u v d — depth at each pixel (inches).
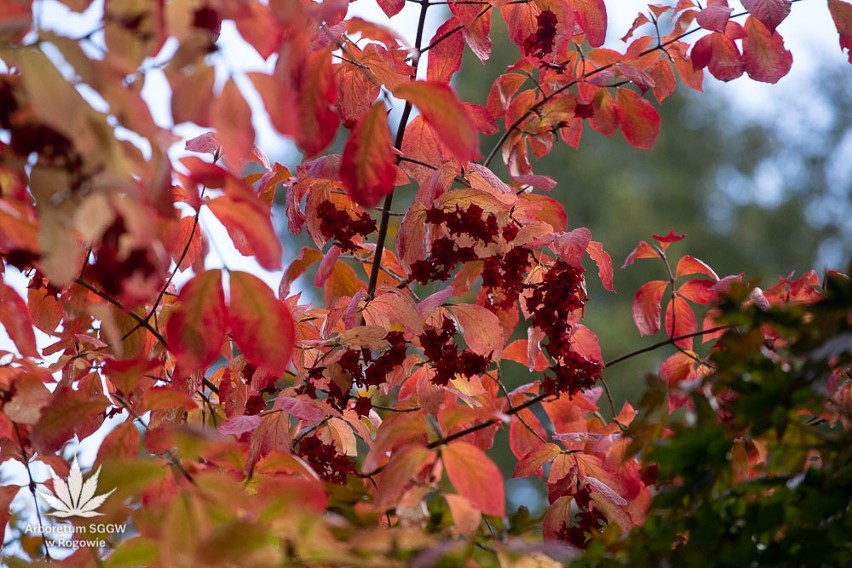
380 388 110.7
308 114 96.9
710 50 113.7
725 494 95.7
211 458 95.4
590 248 112.7
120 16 93.3
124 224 92.7
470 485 95.0
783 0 109.0
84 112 91.3
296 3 95.3
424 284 108.6
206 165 95.3
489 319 109.7
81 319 106.1
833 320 93.6
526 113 114.1
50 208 92.0
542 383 109.0
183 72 93.8
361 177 97.2
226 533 90.9
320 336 110.7
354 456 109.8
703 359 111.0
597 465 108.8
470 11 112.7
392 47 108.1
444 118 95.9
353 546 91.7
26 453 102.0
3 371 98.9
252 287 96.8
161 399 96.4
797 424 95.1
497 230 107.6
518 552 93.8
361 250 114.7
